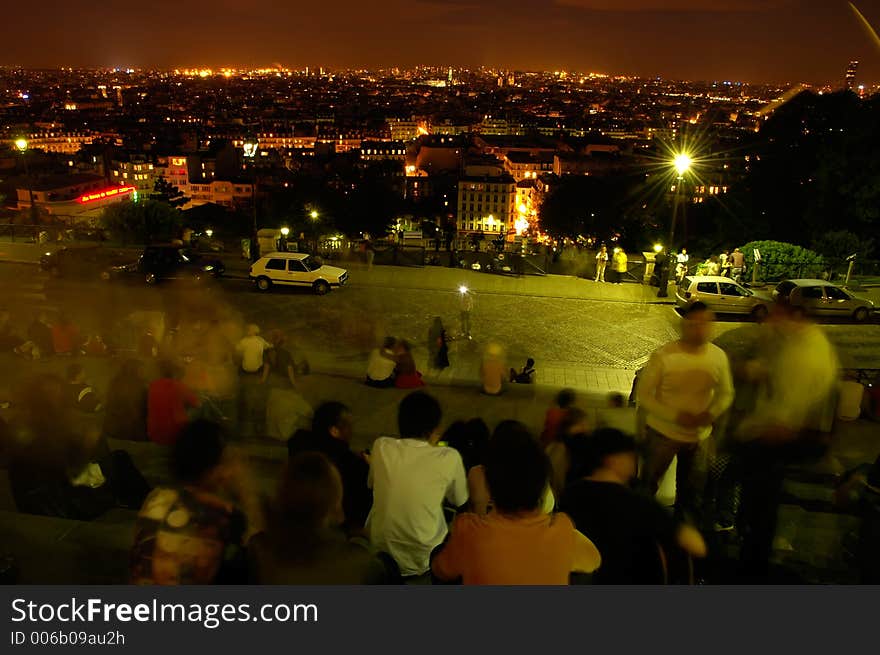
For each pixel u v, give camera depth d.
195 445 4.12
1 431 7.11
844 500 5.91
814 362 5.31
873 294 24.95
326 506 3.67
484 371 13.06
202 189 149.00
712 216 43.28
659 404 5.76
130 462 6.68
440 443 6.57
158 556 3.94
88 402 9.48
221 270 26.23
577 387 17.00
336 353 18.69
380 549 4.93
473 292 25.14
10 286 24.11
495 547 3.53
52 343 14.58
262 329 20.66
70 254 24.94
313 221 73.00
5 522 5.60
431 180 152.88
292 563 3.62
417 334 20.80
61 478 6.02
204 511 4.02
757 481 5.35
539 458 3.56
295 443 5.73
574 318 22.61
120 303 22.14
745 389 5.66
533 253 30.48
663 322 22.41
